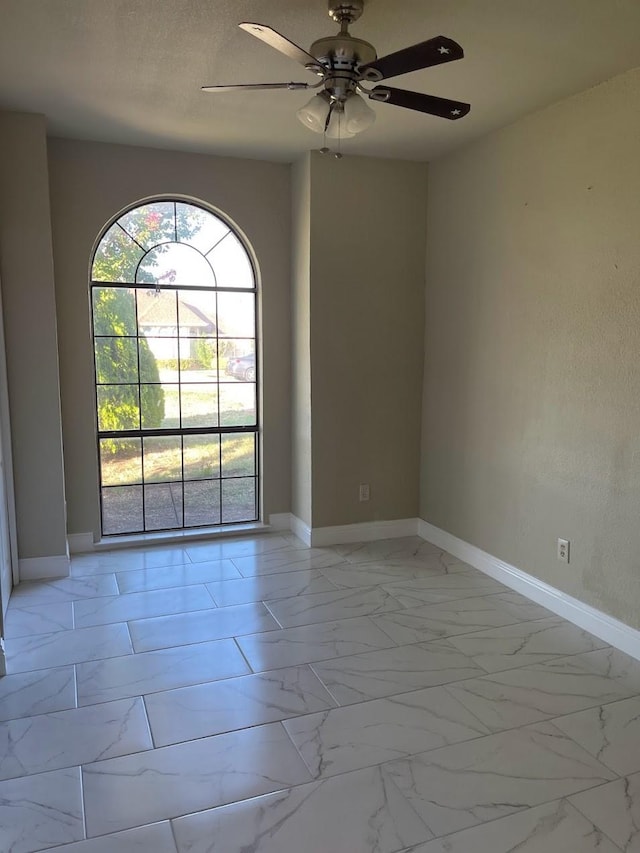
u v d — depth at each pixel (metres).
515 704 2.50
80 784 2.05
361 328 4.26
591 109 2.94
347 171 4.08
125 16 2.32
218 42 2.53
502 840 1.83
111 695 2.55
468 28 2.38
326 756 2.19
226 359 4.46
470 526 4.01
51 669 2.74
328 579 3.77
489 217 3.68
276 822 1.90
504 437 3.64
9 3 2.21
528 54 2.59
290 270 4.43
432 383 4.36
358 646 2.96
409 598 3.50
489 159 3.65
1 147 3.35
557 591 3.30
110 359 4.17
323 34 2.47
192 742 2.26
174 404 4.36
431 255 4.29
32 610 3.31
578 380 3.10
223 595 3.53
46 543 3.71
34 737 2.28
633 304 2.78
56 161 3.81
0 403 3.39
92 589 3.59
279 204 4.34
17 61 2.71
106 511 4.30
